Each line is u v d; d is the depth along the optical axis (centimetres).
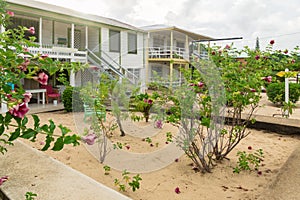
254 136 561
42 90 1048
